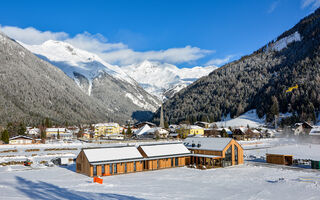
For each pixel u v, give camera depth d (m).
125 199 34.16
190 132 165.25
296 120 175.62
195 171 58.22
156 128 173.62
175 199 35.16
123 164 56.50
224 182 46.78
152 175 53.75
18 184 44.00
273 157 68.88
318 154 85.00
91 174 52.44
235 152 67.06
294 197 36.75
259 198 36.50
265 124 195.88
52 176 52.69
